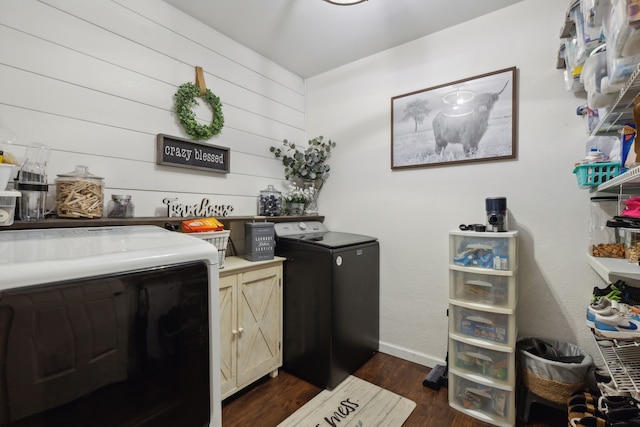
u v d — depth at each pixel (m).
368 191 2.49
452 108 2.06
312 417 1.63
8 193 1.00
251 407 1.71
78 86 1.48
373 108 2.46
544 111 1.76
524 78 1.82
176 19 1.88
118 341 0.72
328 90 2.75
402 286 2.30
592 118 1.44
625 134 1.17
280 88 2.64
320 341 1.92
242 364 1.78
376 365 2.19
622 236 1.38
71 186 1.31
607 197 1.51
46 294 0.62
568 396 1.46
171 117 1.86
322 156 2.69
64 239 0.93
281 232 2.26
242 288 1.79
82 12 1.49
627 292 1.31
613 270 1.04
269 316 1.97
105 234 1.06
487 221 1.72
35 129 1.35
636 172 0.86
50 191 1.39
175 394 0.83
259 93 2.45
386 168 2.39
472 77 1.98
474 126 1.98
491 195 1.93
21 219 1.17
